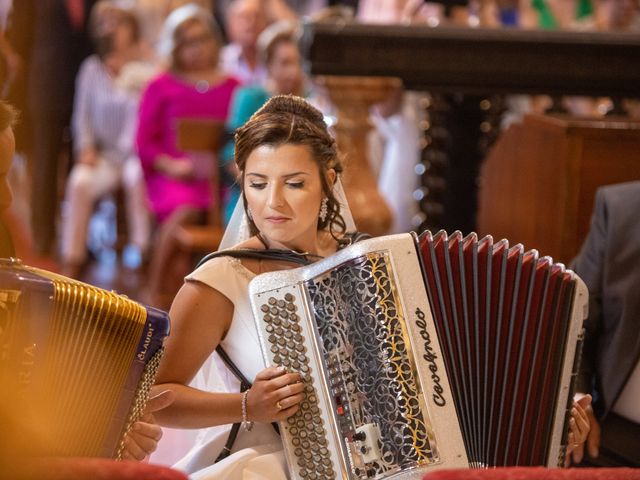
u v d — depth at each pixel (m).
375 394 7.86
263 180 8.48
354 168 15.50
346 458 7.91
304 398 7.99
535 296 8.12
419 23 15.57
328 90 15.41
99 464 6.41
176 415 8.23
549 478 6.50
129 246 21.98
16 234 19.94
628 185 9.82
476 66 15.33
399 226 18.95
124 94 21.31
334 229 9.20
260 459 8.38
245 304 8.54
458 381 8.05
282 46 18.16
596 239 9.78
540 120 12.65
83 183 20.88
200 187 19.06
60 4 21.55
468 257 8.03
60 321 6.88
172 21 19.59
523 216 13.04
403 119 18.84
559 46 15.29
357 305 7.89
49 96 21.11
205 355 8.55
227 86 19.58
